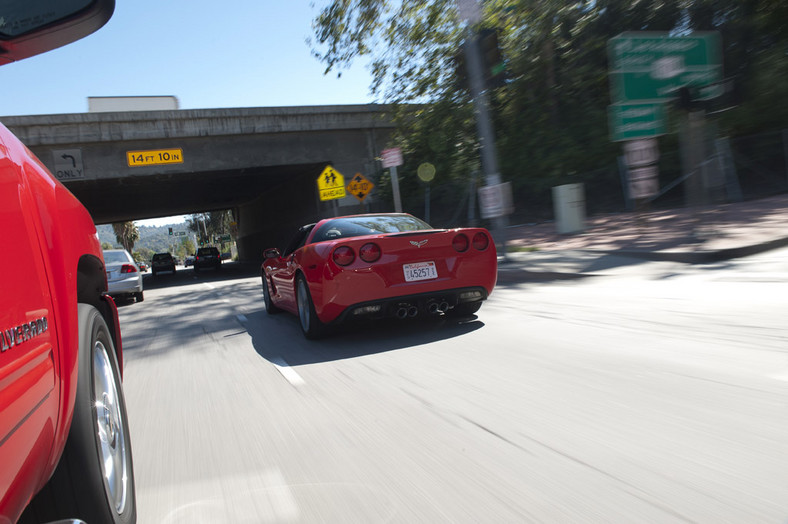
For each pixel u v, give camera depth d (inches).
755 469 98.1
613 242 455.2
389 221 264.1
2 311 52.1
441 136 967.0
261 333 283.6
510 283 368.2
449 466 110.3
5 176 63.6
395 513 94.7
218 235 3550.7
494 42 418.6
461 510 93.8
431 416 138.6
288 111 992.2
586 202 777.6
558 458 109.3
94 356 87.0
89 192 1119.0
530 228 724.7
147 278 1489.9
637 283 306.7
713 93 372.2
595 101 840.3
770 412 121.8
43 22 64.2
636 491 94.4
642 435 116.1
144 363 238.5
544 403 140.3
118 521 84.0
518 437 121.1
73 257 81.4
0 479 48.1
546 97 872.3
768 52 706.2
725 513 85.7
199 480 114.1
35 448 56.6
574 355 181.0
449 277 230.2
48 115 862.5
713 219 483.2
